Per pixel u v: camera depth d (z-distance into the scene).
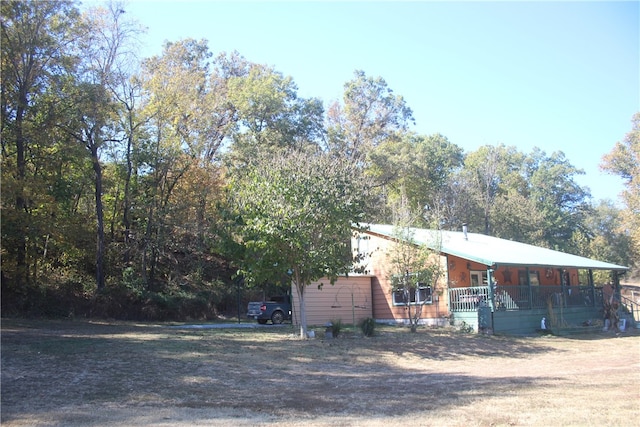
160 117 32.09
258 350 16.55
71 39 25.67
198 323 28.09
